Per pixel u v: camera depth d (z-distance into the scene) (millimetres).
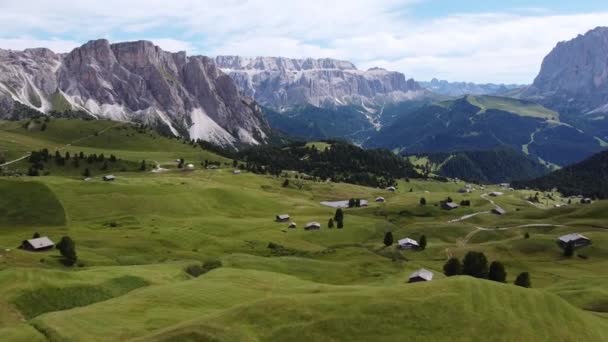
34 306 79000
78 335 58938
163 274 106062
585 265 153250
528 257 164750
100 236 154500
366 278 124812
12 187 193625
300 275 123062
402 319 57781
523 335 58062
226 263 125875
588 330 62531
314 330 54938
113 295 88562
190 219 195250
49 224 173375
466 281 66188
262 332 54062
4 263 110312
